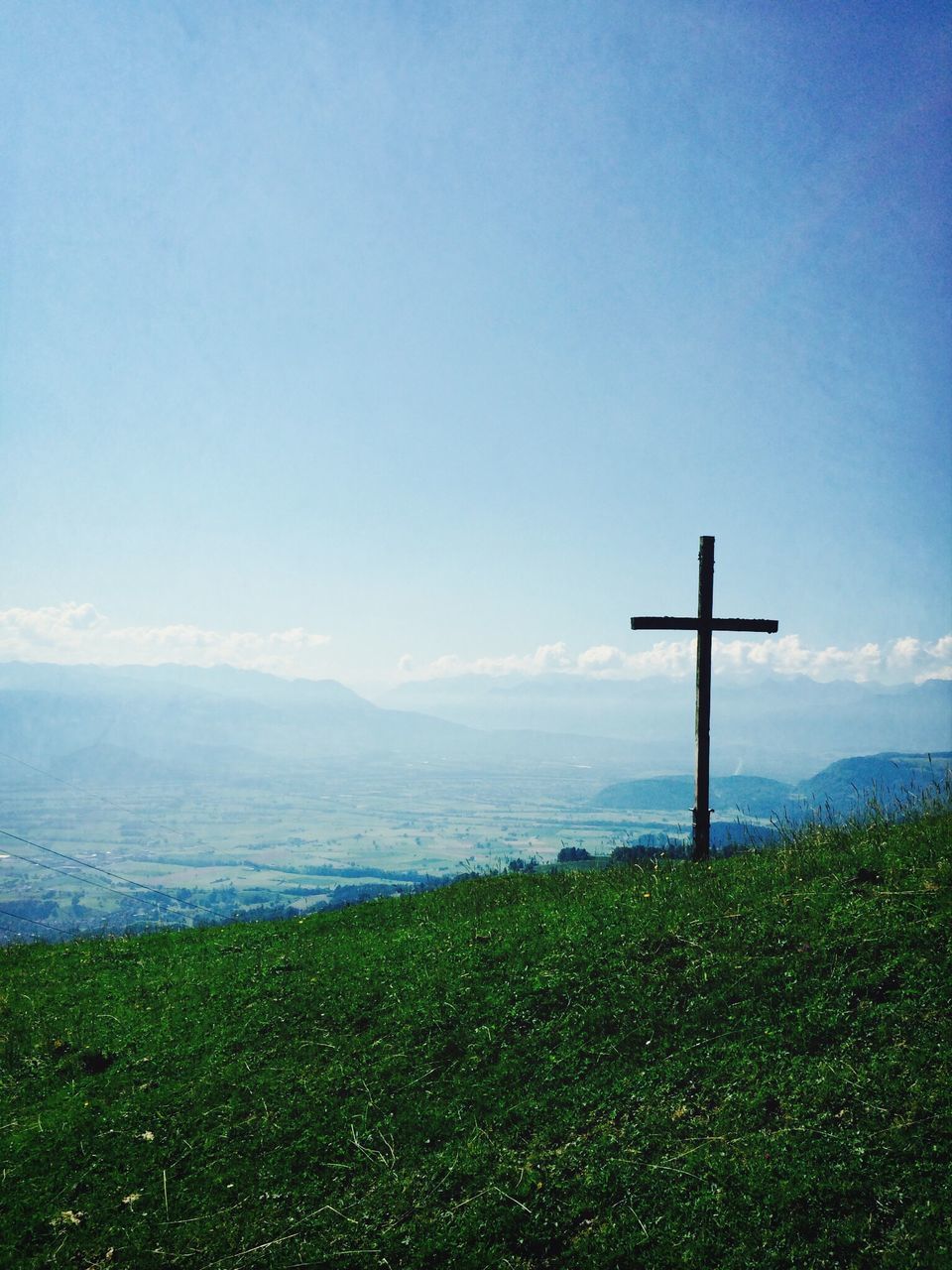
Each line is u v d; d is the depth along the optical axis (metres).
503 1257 6.09
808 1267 5.53
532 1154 7.02
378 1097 8.05
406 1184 6.89
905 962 8.25
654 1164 6.64
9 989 12.20
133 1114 8.20
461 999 9.45
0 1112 8.55
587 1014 8.68
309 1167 7.26
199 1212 6.84
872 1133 6.43
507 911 12.61
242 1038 9.50
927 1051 7.10
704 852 13.55
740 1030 7.98
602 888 13.02
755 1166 6.39
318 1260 6.23
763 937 9.32
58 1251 6.50
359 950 11.71
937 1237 5.49
